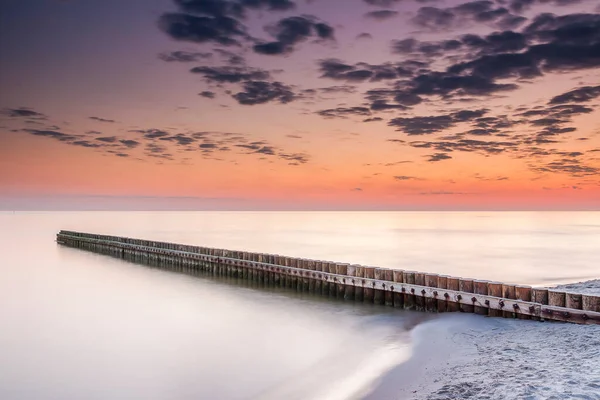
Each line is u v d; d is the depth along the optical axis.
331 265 22.30
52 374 13.34
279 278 25.61
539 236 76.31
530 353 11.18
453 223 144.00
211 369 13.46
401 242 62.19
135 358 14.59
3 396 11.91
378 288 19.94
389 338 15.32
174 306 22.09
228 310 20.98
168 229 95.50
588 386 8.39
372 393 10.33
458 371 10.65
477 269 35.84
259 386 12.04
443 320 15.92
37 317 20.17
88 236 49.97
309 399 10.80
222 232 85.19
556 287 23.83
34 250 48.66
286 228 103.56
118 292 25.84
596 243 61.22
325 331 17.00
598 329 12.52
